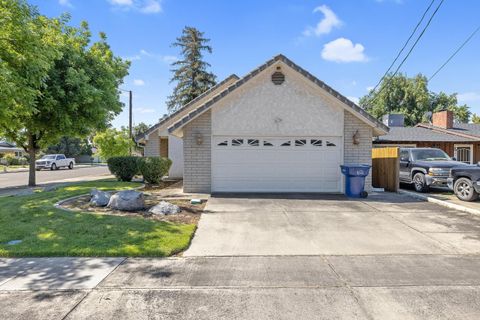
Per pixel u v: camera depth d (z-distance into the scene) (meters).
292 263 5.03
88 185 13.37
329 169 11.92
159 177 14.59
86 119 14.84
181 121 11.26
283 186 11.91
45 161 35.06
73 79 13.39
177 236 6.14
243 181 11.86
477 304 3.76
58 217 7.36
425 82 44.91
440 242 6.10
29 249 5.37
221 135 11.76
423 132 23.75
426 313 3.55
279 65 11.57
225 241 6.10
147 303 3.74
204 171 11.77
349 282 4.33
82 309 3.59
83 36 16.19
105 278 4.41
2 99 8.12
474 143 22.08
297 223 7.42
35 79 9.01
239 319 3.42
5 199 9.90
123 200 8.30
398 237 6.41
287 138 11.87
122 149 25.16
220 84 17.23
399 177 13.10
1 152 50.47
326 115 11.82
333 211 8.66
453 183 10.97
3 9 8.05
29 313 3.50
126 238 5.96
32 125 13.94
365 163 11.91
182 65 41.75
